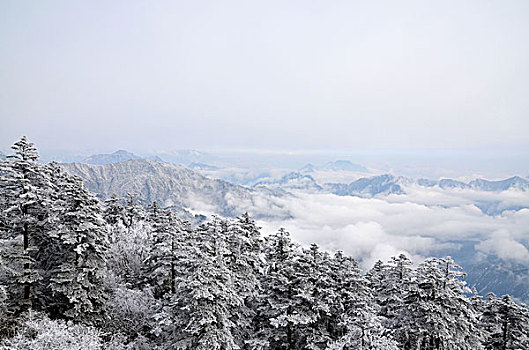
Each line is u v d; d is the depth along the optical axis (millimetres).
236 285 22891
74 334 19984
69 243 20812
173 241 27875
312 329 22500
